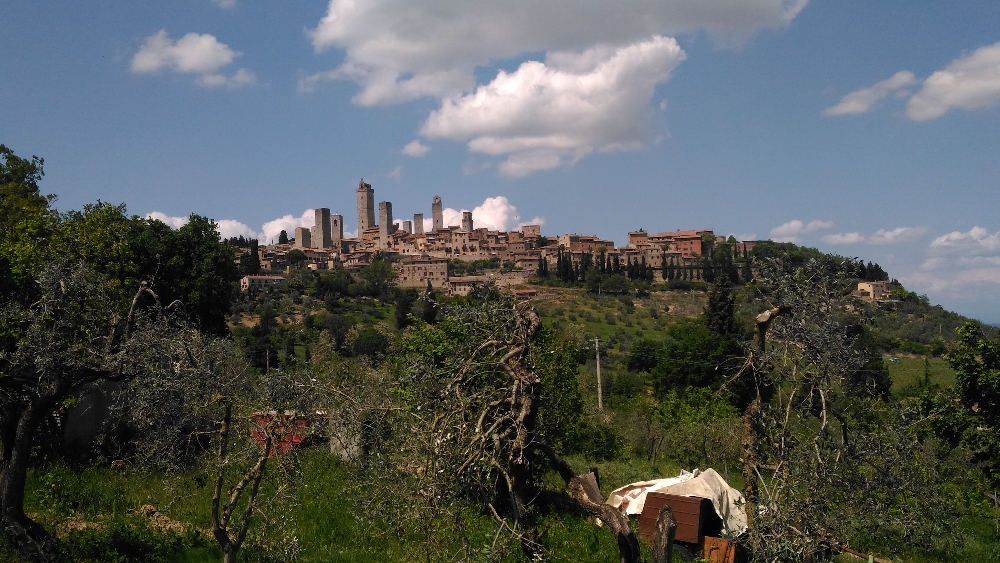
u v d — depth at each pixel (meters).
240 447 9.61
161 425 10.10
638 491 17.30
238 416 9.30
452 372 9.13
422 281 146.38
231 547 9.08
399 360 13.23
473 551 8.13
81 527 12.80
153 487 15.48
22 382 10.88
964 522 19.25
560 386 20.88
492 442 8.31
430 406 8.22
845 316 12.28
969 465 20.08
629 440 32.84
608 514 8.49
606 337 89.38
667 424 36.34
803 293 12.12
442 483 7.52
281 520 11.18
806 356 11.95
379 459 8.29
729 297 61.19
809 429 12.73
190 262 38.12
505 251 184.88
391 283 143.38
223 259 39.72
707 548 14.45
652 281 153.25
